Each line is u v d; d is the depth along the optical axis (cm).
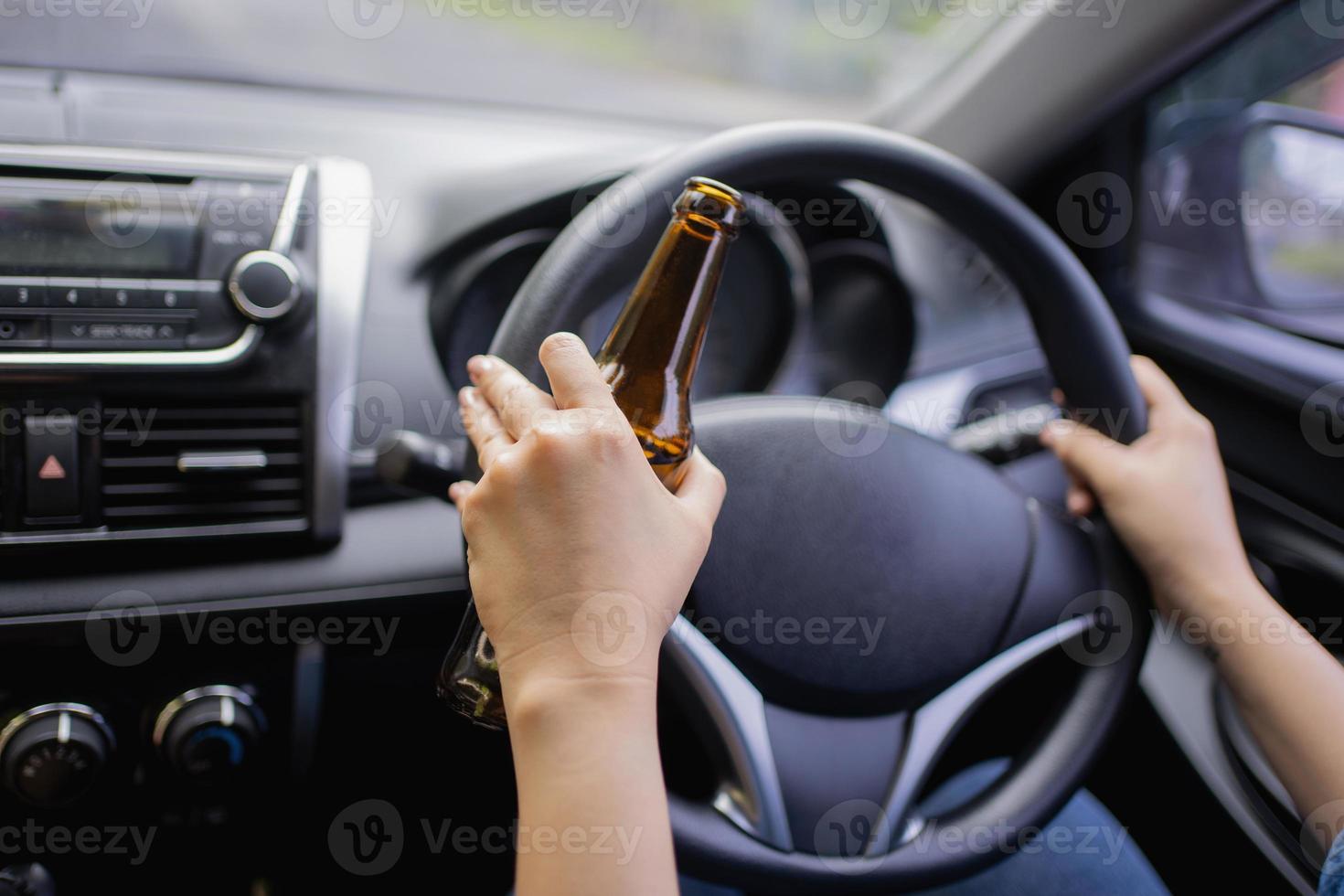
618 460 43
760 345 107
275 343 85
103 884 92
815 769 61
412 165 106
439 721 99
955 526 64
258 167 86
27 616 81
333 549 90
